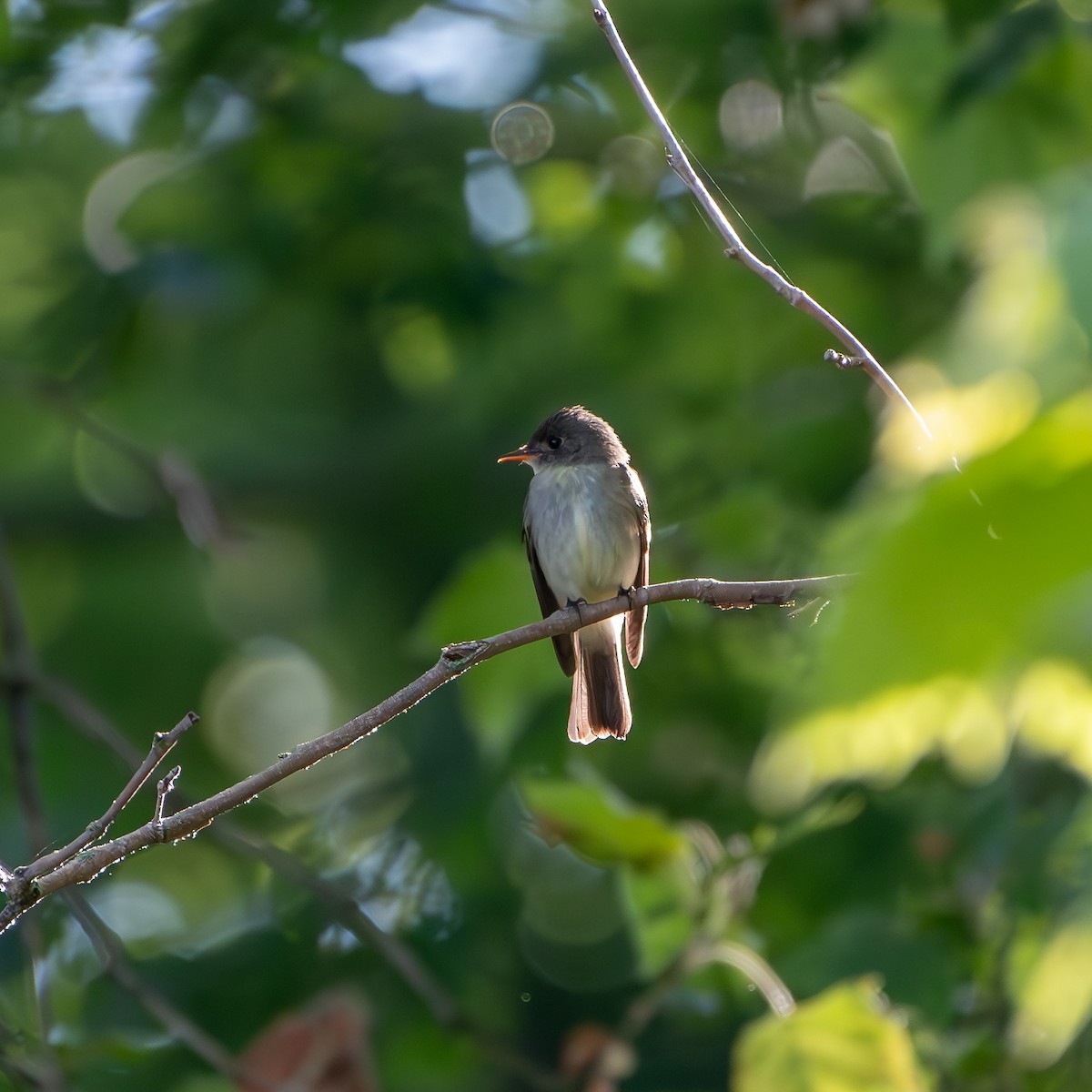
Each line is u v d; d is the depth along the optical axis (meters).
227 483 14.42
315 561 15.01
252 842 8.67
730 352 12.55
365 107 12.16
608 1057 6.54
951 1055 6.81
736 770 11.39
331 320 13.12
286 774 5.41
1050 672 1.23
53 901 10.14
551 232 13.16
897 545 1.23
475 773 12.49
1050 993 3.63
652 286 12.85
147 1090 10.43
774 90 11.89
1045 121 6.73
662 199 12.55
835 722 1.28
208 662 15.34
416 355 14.22
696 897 6.46
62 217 14.40
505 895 12.49
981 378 1.43
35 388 9.75
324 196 12.13
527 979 13.05
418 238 12.12
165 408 14.51
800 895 8.15
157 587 15.55
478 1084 11.77
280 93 12.09
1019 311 1.39
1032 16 6.88
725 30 11.36
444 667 5.78
